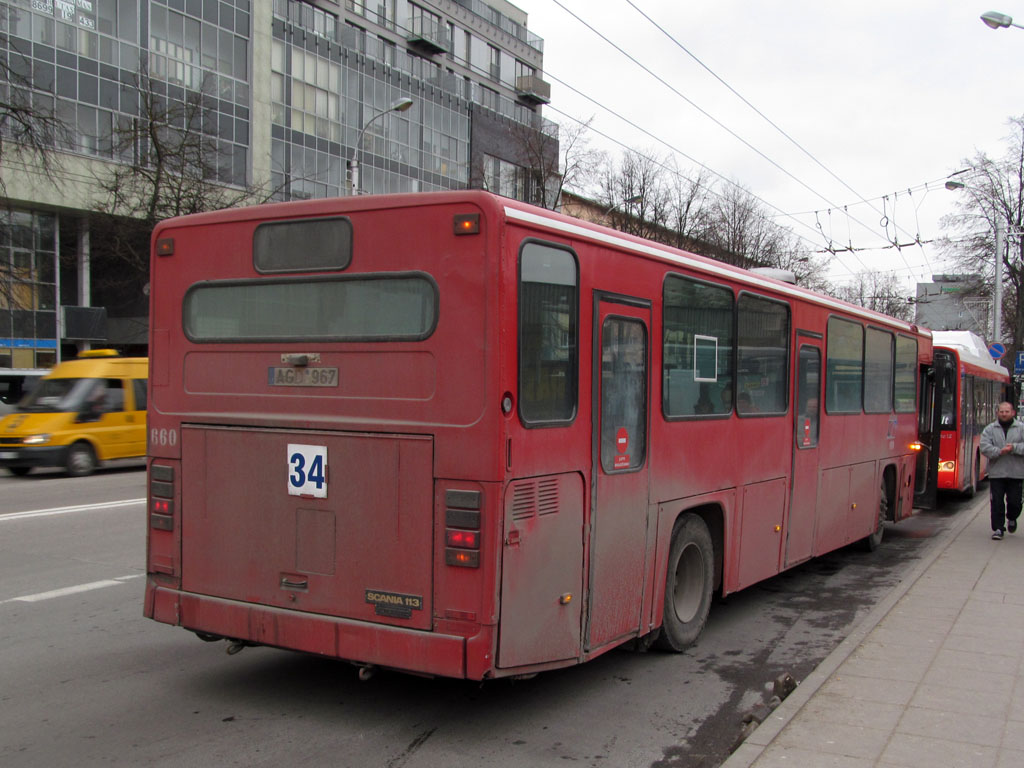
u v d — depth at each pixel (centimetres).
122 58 3288
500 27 5478
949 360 1460
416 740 462
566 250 474
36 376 2266
